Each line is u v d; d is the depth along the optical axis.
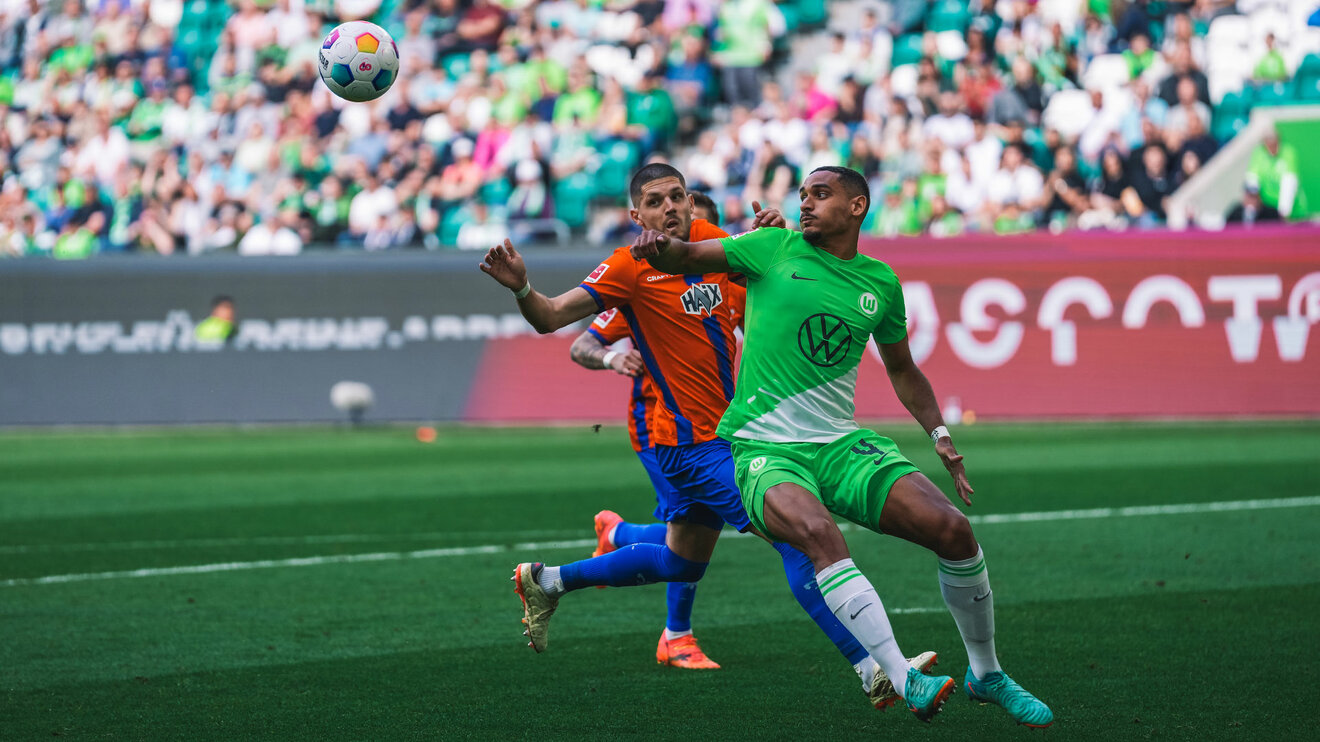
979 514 32.56
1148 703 16.73
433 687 17.98
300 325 56.84
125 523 33.16
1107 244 52.50
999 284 53.25
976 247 53.44
